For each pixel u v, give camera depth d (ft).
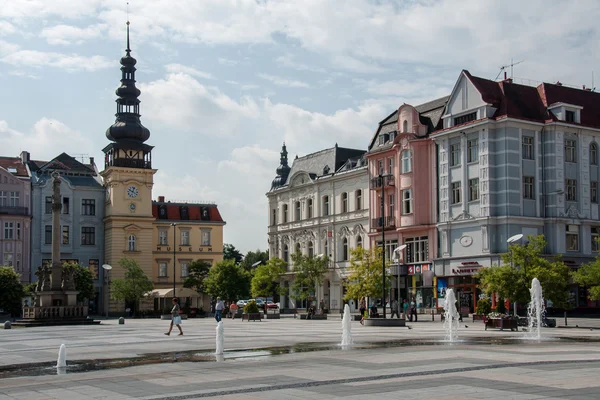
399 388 49.37
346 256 251.19
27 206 288.30
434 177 210.38
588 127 199.62
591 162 201.77
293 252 283.18
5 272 240.32
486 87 197.26
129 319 246.88
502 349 80.48
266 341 100.94
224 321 197.88
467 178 197.47
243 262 541.75
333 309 254.47
